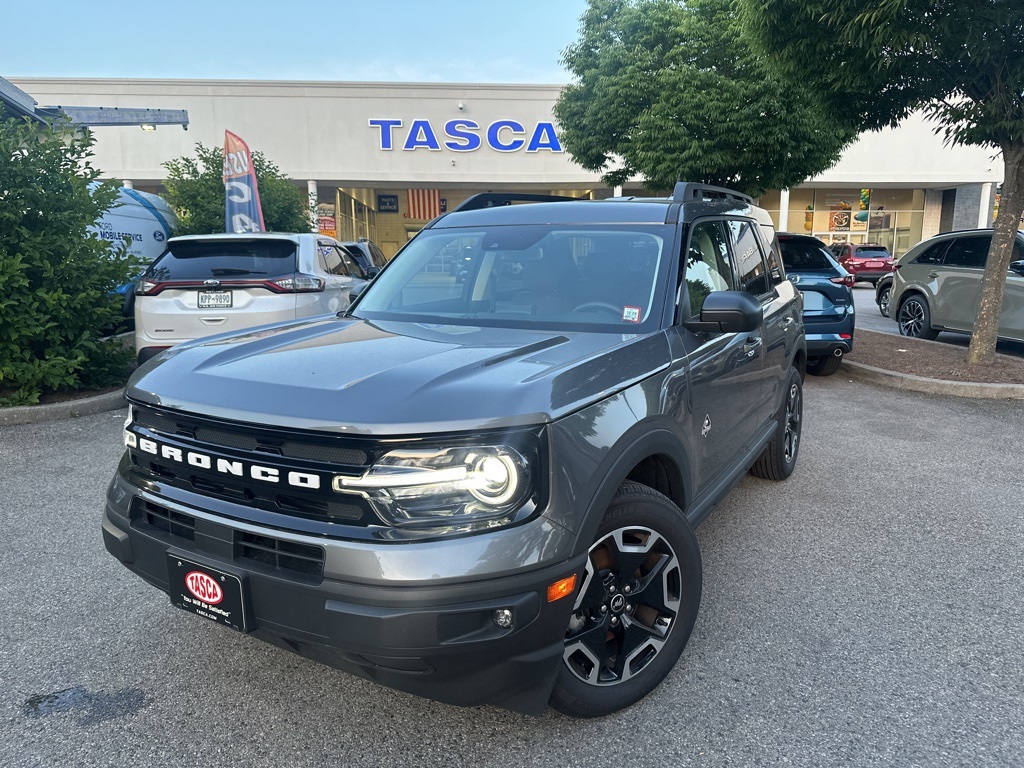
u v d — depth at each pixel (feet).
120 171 88.53
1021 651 9.58
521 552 6.35
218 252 23.32
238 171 40.93
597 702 7.84
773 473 15.97
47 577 11.44
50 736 7.79
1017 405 23.75
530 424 6.52
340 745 7.70
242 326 21.90
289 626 6.62
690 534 8.54
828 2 22.76
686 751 7.63
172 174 48.88
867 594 11.14
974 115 24.73
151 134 88.22
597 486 7.05
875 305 59.93
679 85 43.14
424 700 8.50
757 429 13.53
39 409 20.93
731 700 8.50
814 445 19.24
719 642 9.75
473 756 7.55
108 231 35.83
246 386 7.16
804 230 111.55
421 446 6.27
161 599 10.80
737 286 12.32
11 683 8.73
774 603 10.84
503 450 6.36
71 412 21.47
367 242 48.29
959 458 18.06
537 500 6.53
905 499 15.26
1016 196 26.53
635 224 10.85
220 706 8.34
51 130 22.50
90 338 23.20
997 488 15.92
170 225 42.45
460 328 9.70
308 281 22.57
